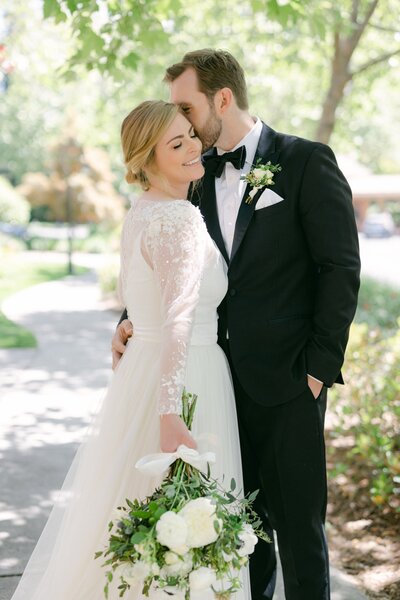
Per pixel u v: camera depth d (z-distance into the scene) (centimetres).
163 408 204
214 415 235
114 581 224
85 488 235
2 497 405
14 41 781
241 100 253
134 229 231
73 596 227
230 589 189
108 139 1337
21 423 564
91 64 456
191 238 216
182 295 211
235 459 240
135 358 236
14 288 1625
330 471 445
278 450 248
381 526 374
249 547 191
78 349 899
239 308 247
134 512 187
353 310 240
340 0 709
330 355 239
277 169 245
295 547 248
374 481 391
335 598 300
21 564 321
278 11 421
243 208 247
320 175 240
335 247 236
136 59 454
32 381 715
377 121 3128
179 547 177
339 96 807
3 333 991
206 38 948
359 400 487
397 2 866
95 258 2908
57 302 1393
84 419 579
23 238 3388
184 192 243
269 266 245
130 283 232
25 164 4000
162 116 228
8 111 3809
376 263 1883
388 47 962
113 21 441
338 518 391
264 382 245
